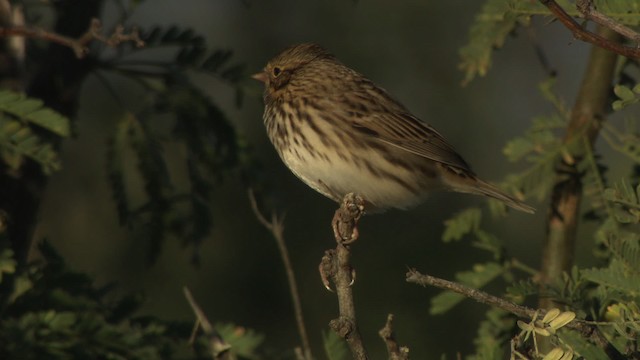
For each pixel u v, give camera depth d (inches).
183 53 428.5
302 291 526.6
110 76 528.7
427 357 510.9
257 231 526.9
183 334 355.3
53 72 421.4
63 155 527.5
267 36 567.5
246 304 526.9
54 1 425.1
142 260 531.2
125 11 427.5
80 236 531.5
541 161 368.5
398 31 563.2
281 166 526.3
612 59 362.0
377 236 522.0
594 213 364.2
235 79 434.0
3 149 335.6
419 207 524.4
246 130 535.5
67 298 331.9
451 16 563.2
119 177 427.8
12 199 390.3
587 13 248.5
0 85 389.4
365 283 519.2
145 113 429.4
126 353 321.4
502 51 591.5
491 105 569.6
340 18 565.3
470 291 255.0
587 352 260.1
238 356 375.9
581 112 365.7
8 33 311.4
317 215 523.5
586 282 312.8
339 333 276.4
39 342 315.3
